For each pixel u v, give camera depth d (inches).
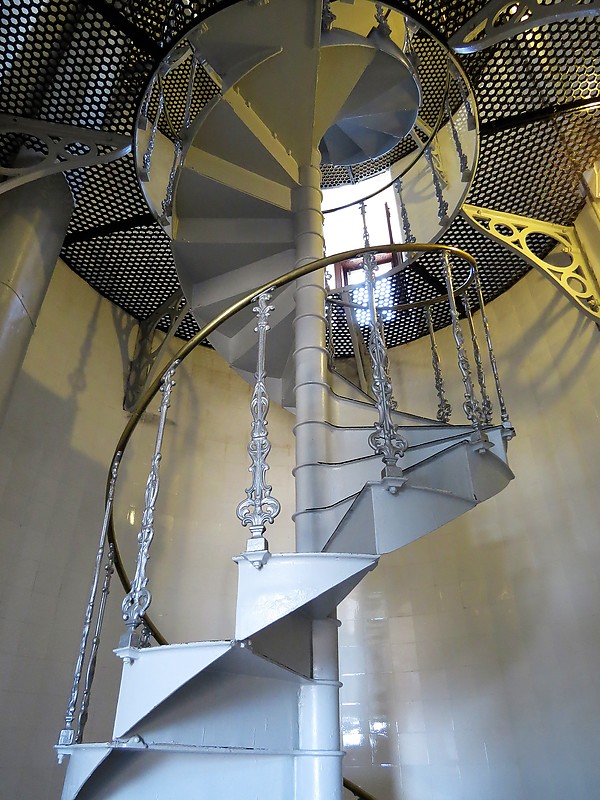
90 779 79.4
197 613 153.4
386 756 140.4
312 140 132.0
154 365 176.9
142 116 120.8
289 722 83.5
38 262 134.0
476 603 147.6
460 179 138.3
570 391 149.2
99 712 131.6
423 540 163.3
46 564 133.3
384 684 148.5
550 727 126.0
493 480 93.0
